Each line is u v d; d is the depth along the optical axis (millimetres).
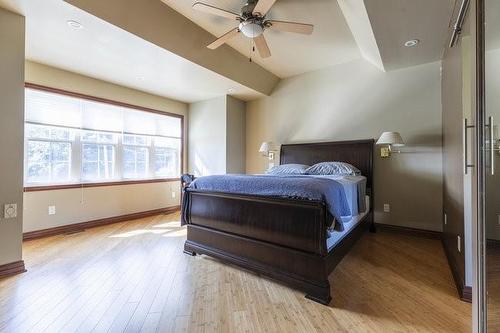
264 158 5168
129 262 2613
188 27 3014
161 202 5121
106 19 2449
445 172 2992
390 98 3746
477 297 1300
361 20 2545
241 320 1675
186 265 2545
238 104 5289
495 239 1297
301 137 4668
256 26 2445
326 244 1901
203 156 5383
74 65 3553
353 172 3527
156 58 3318
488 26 1320
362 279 2254
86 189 3984
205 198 2707
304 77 4633
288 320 1676
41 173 3547
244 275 2326
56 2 2168
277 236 2117
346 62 4156
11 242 2295
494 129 1318
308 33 2615
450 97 2578
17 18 2314
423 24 2408
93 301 1887
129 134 4637
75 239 3373
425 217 3475
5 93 2252
